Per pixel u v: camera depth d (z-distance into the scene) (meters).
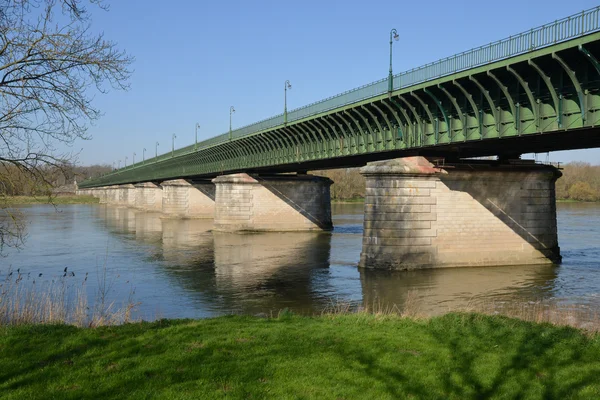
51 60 15.73
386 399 8.95
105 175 173.88
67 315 19.89
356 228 66.75
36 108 15.96
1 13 15.42
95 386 9.31
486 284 28.14
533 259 34.69
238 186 62.22
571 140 27.45
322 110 41.53
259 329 13.37
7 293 21.98
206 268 35.50
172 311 23.11
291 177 63.78
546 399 9.13
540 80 24.11
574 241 47.81
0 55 15.71
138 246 48.88
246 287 28.67
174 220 87.50
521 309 22.14
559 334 13.27
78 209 132.12
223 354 11.13
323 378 9.81
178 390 9.11
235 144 62.84
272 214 63.00
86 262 38.72
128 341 12.02
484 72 25.67
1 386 9.34
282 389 9.23
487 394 9.33
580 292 26.02
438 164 33.31
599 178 153.75
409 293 26.16
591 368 10.62
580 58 22.02
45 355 11.02
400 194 32.34
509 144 29.97
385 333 13.20
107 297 26.14
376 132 36.22
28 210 124.81
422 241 32.56
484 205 33.78
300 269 34.34
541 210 35.03
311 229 63.69
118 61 16.44
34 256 42.12
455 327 13.99
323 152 43.66
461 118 28.42
